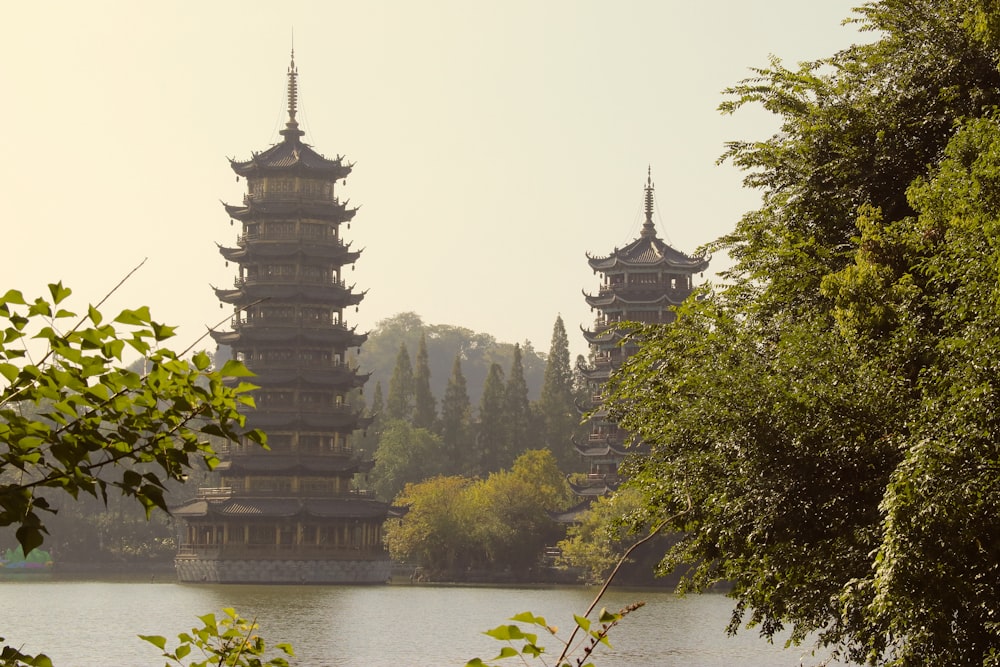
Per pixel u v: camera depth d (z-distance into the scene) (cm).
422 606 12156
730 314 3073
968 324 2280
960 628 2233
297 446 16288
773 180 3388
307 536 16250
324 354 16512
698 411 2638
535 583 16812
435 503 17025
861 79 3300
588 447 18038
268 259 16538
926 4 3297
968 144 2636
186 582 16338
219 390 955
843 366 2545
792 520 2533
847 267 2741
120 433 939
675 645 8025
